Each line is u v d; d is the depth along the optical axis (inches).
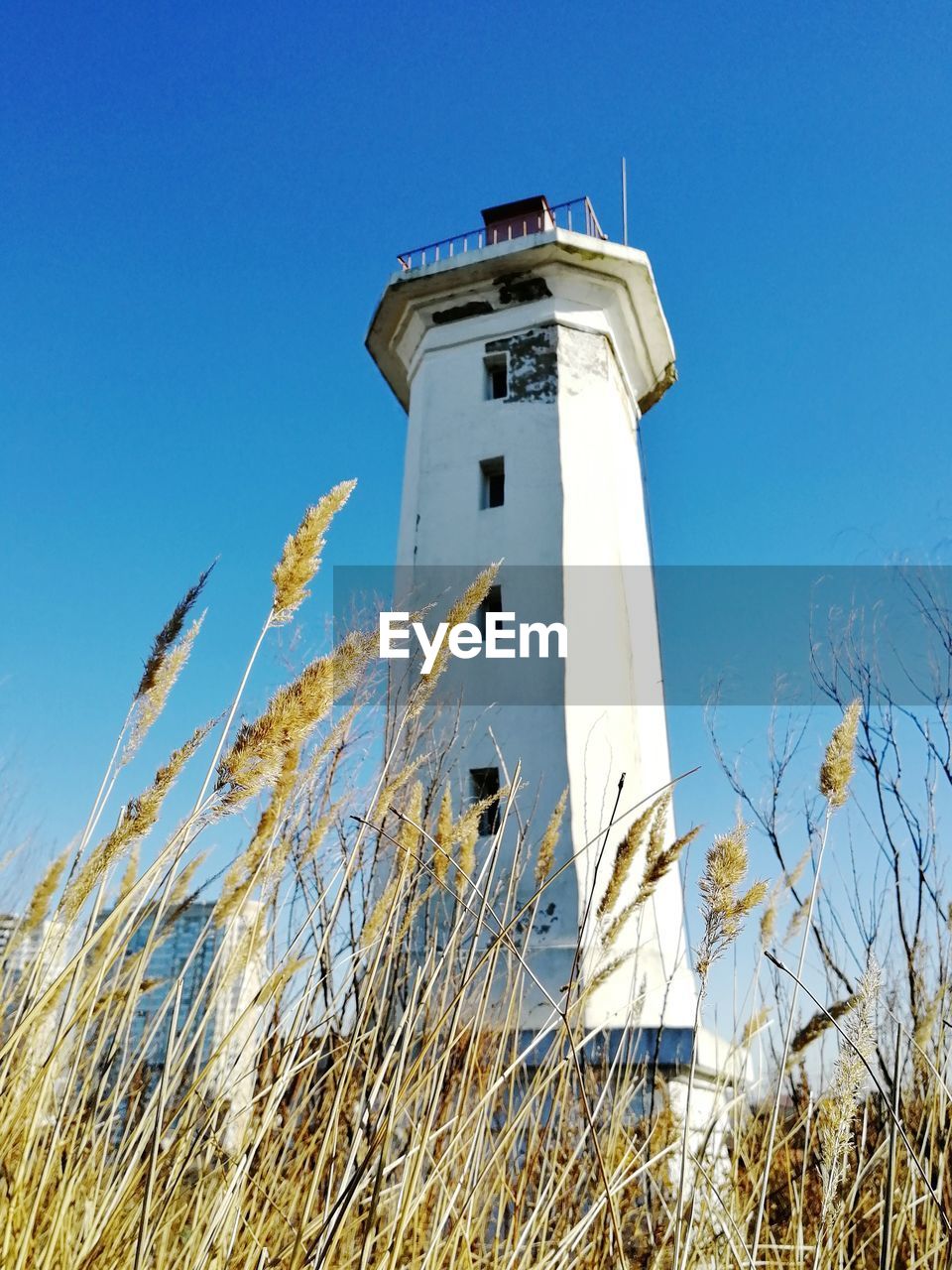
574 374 605.0
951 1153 107.6
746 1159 120.1
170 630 103.5
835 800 89.0
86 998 84.7
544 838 132.0
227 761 80.7
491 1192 101.7
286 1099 117.4
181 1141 82.7
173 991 89.4
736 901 82.4
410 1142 96.1
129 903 86.3
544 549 536.4
